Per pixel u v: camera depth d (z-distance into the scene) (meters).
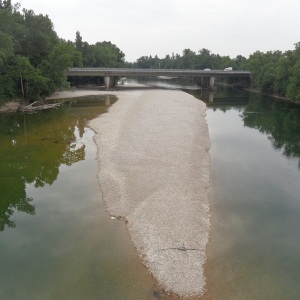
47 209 24.03
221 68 159.50
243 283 16.69
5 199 25.69
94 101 70.50
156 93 83.88
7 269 17.61
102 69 91.88
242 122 55.06
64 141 40.22
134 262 18.02
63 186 27.72
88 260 18.25
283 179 29.80
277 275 17.31
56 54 68.94
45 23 72.62
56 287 16.34
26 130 45.75
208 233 20.83
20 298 15.67
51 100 71.50
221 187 27.73
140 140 37.44
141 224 21.27
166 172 28.77
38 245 19.69
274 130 49.31
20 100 62.38
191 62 190.50
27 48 68.56
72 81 98.50
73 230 21.19
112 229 21.17
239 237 20.59
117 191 25.88
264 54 117.00
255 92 106.19
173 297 15.69
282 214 23.58
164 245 19.14
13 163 33.00
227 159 34.78
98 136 41.09
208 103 79.38
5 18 63.19
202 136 41.97
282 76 85.56
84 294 15.88
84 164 32.38
